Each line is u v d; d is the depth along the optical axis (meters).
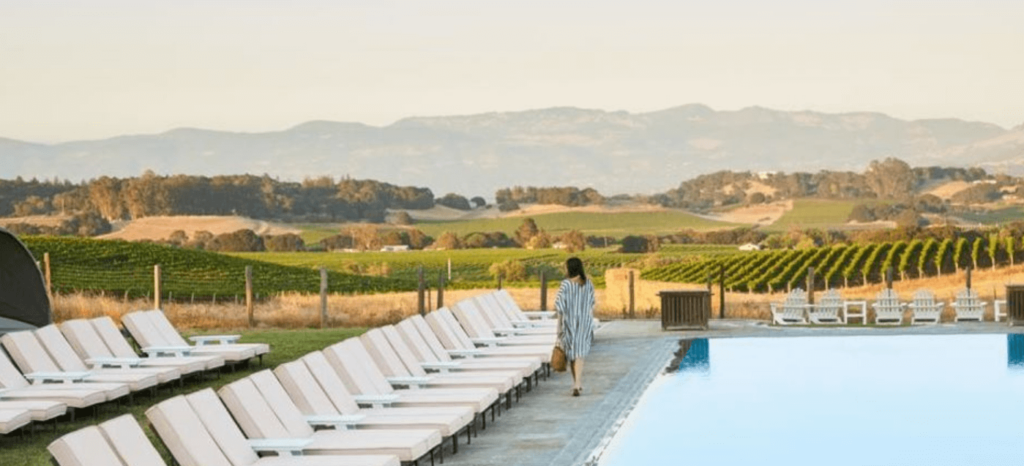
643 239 159.38
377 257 140.38
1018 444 14.13
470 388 15.03
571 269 17.50
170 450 9.39
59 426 15.02
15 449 13.44
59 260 76.69
